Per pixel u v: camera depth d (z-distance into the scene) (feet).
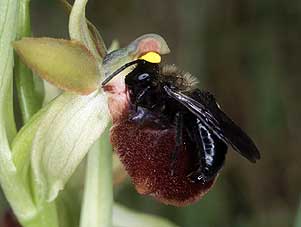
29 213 0.32
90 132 0.31
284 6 0.74
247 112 0.73
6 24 0.31
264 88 0.73
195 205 0.65
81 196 0.36
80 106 0.31
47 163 0.31
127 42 0.78
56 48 0.30
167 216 0.64
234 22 0.74
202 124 0.31
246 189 0.70
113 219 0.40
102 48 0.32
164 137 0.31
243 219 0.69
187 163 0.31
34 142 0.31
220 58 0.74
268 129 0.73
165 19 0.75
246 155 0.30
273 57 0.73
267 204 0.71
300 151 0.72
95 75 0.31
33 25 0.77
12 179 0.32
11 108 0.32
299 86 0.73
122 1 0.78
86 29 0.32
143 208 0.64
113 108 0.32
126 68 0.32
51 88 0.36
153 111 0.31
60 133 0.31
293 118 0.72
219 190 0.68
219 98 0.74
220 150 0.31
